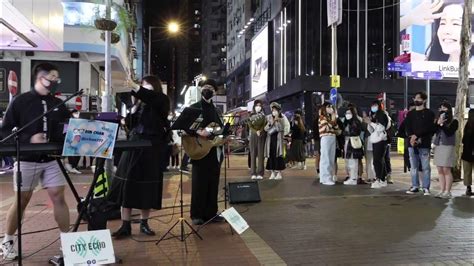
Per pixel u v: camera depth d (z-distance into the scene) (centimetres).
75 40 1931
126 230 620
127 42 2691
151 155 604
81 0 1917
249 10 5853
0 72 1986
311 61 3616
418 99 983
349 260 523
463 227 683
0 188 1086
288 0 3966
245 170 1577
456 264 509
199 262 514
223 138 704
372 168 1152
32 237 611
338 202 894
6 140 421
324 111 1168
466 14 1283
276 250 562
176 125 646
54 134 470
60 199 513
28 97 490
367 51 3619
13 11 1067
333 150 1160
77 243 425
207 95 675
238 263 512
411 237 623
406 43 2545
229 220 564
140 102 611
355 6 3622
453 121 934
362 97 3472
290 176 1349
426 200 916
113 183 625
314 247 576
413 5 3522
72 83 2097
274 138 1260
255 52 4934
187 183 1200
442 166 938
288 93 3634
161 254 544
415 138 991
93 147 435
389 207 841
